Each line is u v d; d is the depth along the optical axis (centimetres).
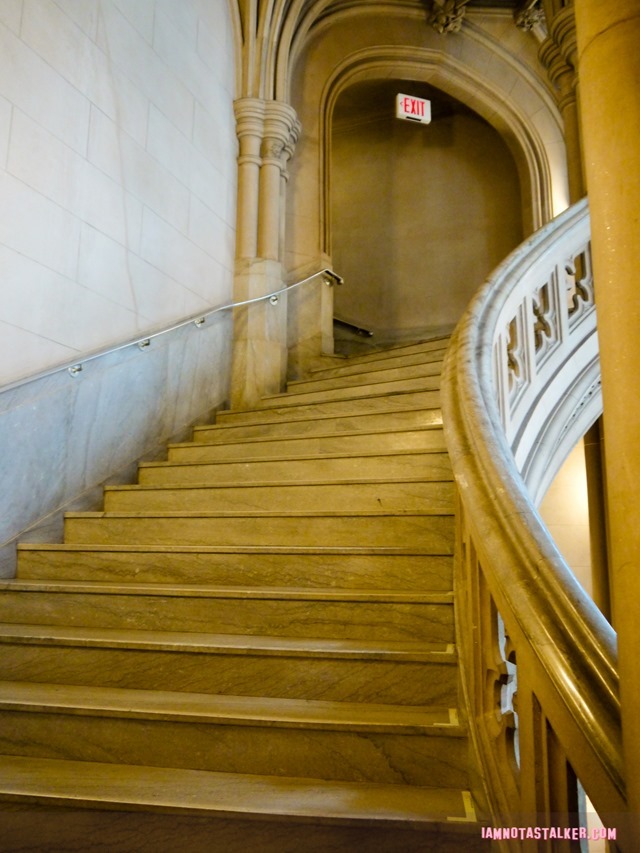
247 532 298
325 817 160
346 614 235
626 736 96
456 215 765
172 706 204
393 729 186
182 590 251
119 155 406
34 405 331
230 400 519
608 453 104
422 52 686
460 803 169
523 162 725
